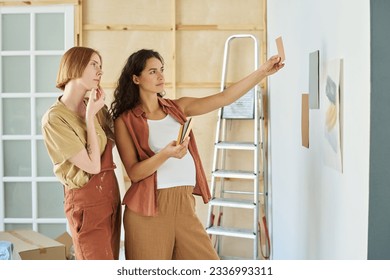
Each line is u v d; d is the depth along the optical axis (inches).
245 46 215.9
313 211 136.5
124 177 219.0
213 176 207.2
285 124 176.9
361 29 95.9
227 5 215.9
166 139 127.3
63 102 117.1
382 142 91.6
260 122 211.9
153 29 215.9
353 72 101.0
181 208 124.4
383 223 92.7
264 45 213.6
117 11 216.5
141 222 123.1
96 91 115.1
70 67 115.3
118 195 123.7
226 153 219.6
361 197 97.0
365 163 94.7
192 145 131.0
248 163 219.3
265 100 216.2
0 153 218.2
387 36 90.6
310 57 135.2
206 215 221.1
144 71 126.0
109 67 217.8
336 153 112.3
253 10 216.1
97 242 116.9
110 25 216.1
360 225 97.9
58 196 220.1
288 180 172.7
